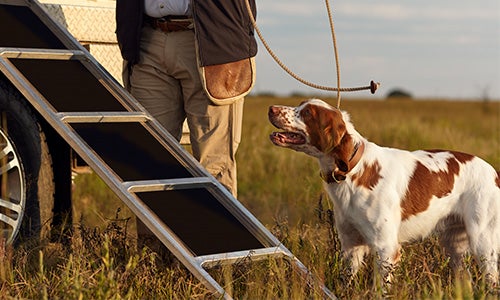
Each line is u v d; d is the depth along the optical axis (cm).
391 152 621
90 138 575
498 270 628
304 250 651
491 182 627
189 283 552
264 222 888
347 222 613
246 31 630
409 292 553
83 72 631
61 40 651
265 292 534
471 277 593
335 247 634
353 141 603
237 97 633
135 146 586
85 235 627
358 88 634
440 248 655
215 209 570
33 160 639
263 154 1280
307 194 955
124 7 630
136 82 646
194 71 631
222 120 643
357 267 620
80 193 968
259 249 544
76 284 486
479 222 619
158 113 645
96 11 728
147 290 549
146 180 559
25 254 595
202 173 589
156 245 626
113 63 741
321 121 597
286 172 1174
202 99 638
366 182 604
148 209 546
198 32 615
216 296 508
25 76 597
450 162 628
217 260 525
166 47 628
